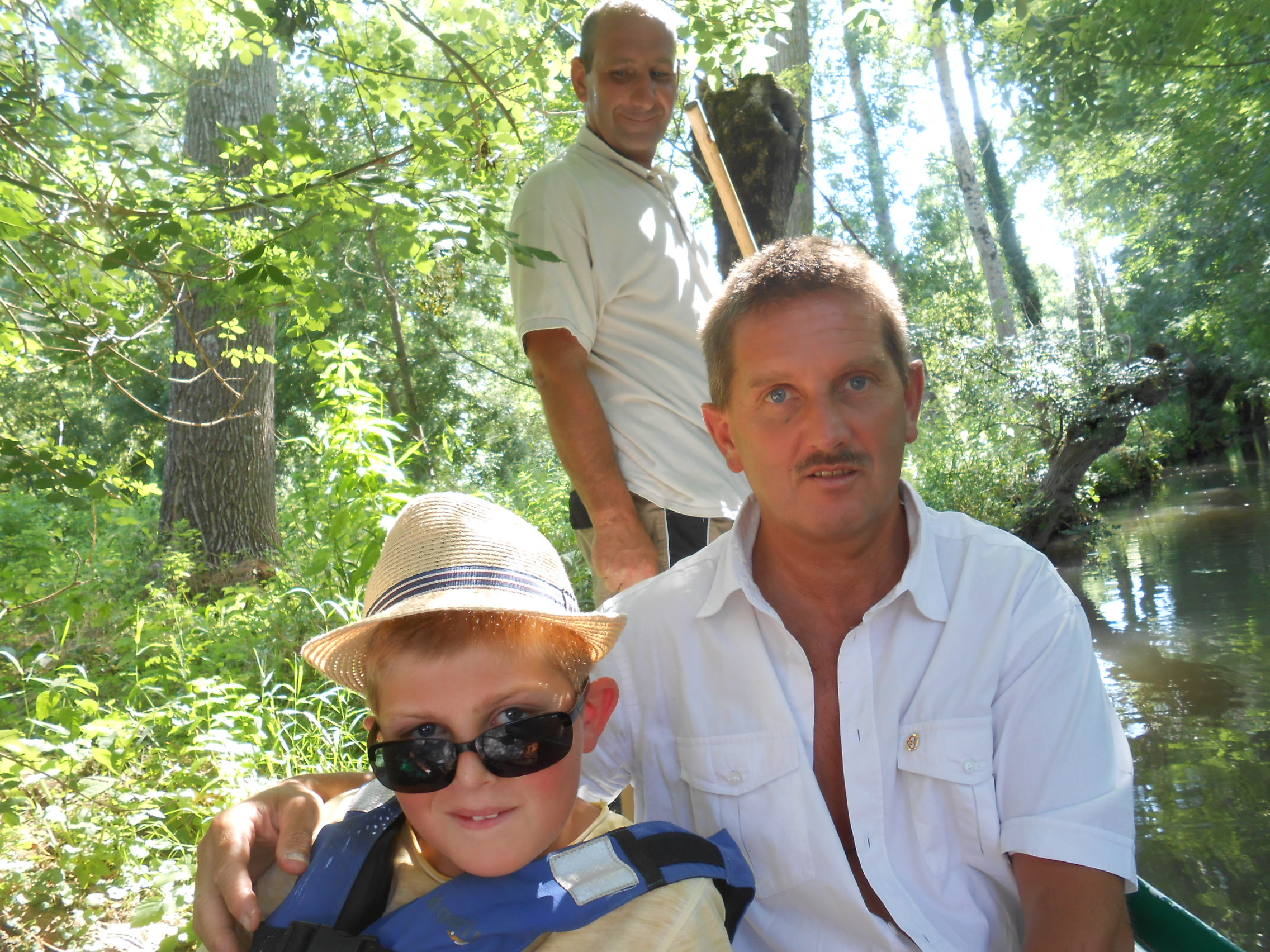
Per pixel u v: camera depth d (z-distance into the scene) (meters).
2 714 3.95
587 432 2.76
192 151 9.37
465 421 17.36
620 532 2.72
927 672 1.50
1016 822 1.44
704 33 4.68
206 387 9.92
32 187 3.08
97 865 2.96
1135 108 16.75
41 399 8.46
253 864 1.38
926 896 1.49
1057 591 1.52
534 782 1.27
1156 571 10.12
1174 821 4.73
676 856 1.31
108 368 3.87
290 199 3.10
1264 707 5.95
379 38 3.70
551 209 2.88
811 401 1.43
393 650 1.30
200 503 9.97
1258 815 4.66
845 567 1.52
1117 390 13.20
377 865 1.31
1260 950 3.71
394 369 16.70
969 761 1.47
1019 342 15.27
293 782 1.50
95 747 3.36
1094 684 1.49
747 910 1.56
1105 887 1.39
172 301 3.56
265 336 10.15
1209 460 25.06
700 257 3.14
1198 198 20.12
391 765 1.27
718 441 1.64
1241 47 13.66
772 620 1.55
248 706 4.04
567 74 4.13
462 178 3.48
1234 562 9.98
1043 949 1.37
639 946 1.24
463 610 1.29
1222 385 26.39
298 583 5.61
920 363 1.55
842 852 1.49
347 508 4.98
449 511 1.38
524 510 8.55
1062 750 1.44
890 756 1.50
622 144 3.00
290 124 3.17
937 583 1.52
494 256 2.74
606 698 1.47
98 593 6.25
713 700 1.61
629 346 2.87
